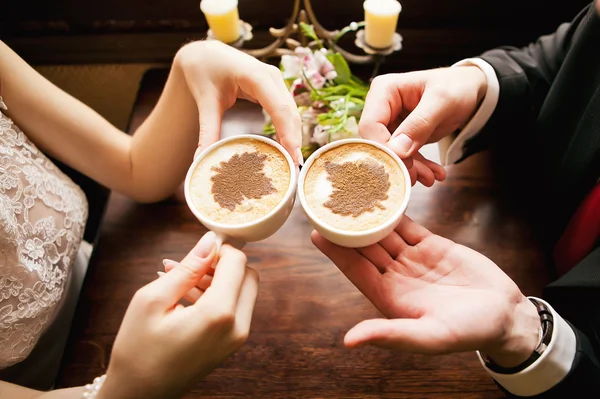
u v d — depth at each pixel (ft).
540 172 1.92
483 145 1.92
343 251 1.48
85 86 3.07
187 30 2.71
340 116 1.95
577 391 1.37
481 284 1.36
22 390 1.46
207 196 1.42
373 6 2.03
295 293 1.75
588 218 1.57
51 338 1.90
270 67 1.59
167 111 1.74
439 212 1.91
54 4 2.57
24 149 1.67
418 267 1.44
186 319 1.22
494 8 2.50
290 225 1.90
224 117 2.25
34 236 1.59
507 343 1.30
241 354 1.64
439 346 1.20
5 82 1.70
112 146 1.84
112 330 1.72
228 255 1.31
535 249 1.80
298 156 1.47
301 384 1.58
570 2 2.44
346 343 1.18
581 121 1.61
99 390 1.32
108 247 1.91
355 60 2.26
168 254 1.88
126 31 2.71
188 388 1.35
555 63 1.79
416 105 1.71
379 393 1.56
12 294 1.50
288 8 2.56
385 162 1.47
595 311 1.44
